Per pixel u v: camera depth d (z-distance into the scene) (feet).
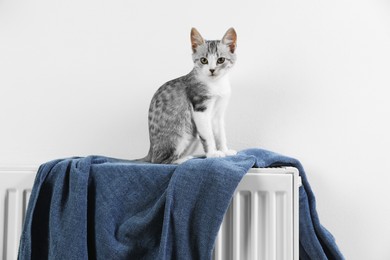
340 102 3.77
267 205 2.76
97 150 3.84
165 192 2.62
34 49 3.91
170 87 3.16
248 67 3.84
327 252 3.14
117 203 2.71
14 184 3.08
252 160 2.74
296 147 3.76
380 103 3.76
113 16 3.92
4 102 3.88
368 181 3.71
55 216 2.72
